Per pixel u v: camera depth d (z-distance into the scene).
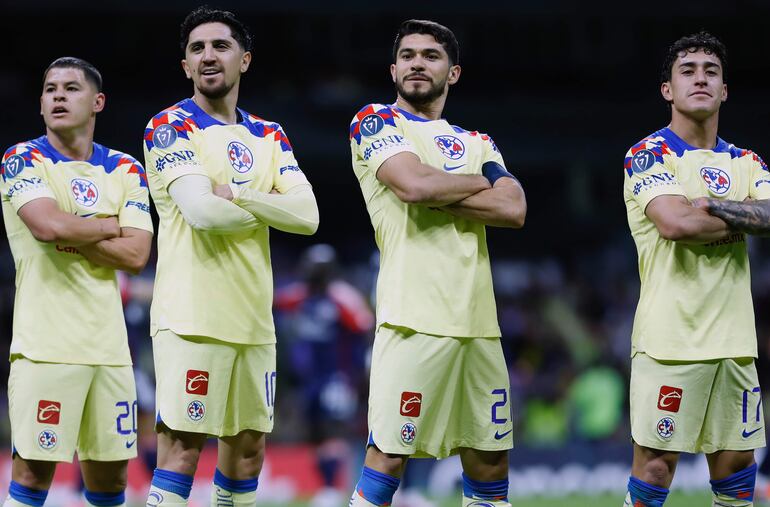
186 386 21.72
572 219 78.62
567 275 75.44
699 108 22.86
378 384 21.38
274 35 76.69
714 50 23.12
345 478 44.62
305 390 42.41
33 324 22.45
